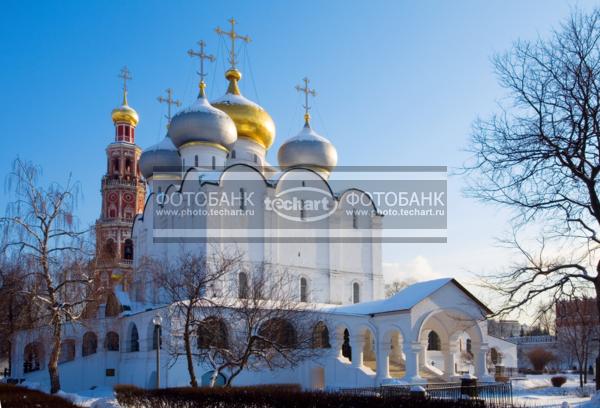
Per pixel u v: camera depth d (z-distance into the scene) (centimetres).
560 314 2997
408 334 4081
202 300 3269
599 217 2266
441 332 4672
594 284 2295
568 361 8525
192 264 3766
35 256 3562
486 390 3412
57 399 3180
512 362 6869
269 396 2105
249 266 4931
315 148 6378
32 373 5359
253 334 3384
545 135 2322
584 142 2250
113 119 9088
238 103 6256
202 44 6097
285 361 3809
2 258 3547
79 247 3681
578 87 2297
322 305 5134
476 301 4341
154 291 4841
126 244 8425
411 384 3531
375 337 4378
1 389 3466
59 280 3734
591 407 2359
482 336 4325
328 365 4553
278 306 3672
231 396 2216
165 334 4038
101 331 5100
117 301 5166
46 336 5050
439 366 5600
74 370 5069
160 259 5112
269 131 6378
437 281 4322
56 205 3562
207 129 5628
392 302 4397
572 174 2353
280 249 5338
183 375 4066
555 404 2969
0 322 4128
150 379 4400
